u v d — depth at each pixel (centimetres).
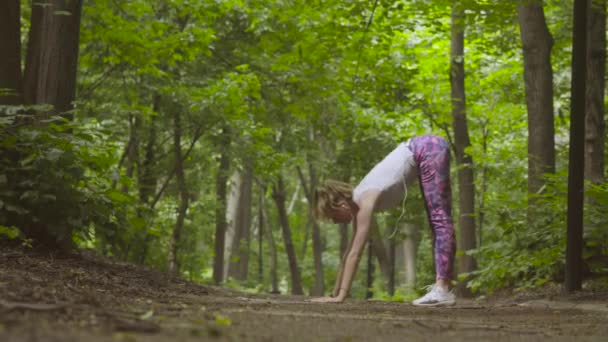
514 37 1372
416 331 319
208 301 477
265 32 1323
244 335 254
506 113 1741
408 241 2617
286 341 251
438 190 575
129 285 536
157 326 250
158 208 1673
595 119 898
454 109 1354
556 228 784
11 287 350
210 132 1458
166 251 1526
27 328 212
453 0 1131
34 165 576
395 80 1408
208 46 1199
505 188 1511
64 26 661
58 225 595
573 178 674
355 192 555
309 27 1261
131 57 1164
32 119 634
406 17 1280
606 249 732
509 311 521
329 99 1422
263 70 1397
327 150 2388
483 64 1588
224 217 1881
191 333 239
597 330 361
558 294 716
